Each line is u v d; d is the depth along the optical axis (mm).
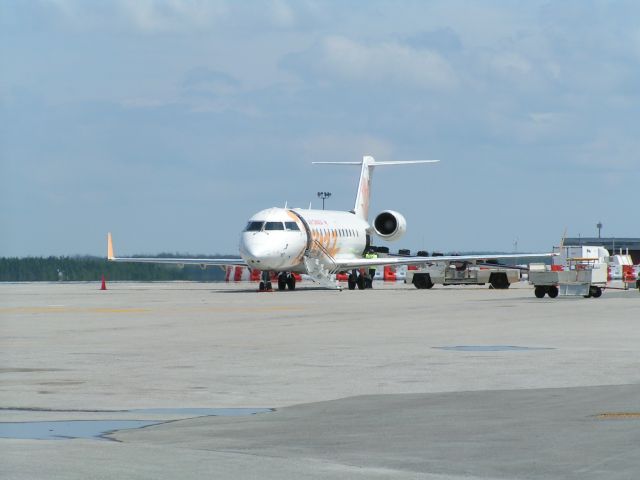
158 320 59750
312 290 115250
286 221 110438
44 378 31984
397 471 18547
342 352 39719
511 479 17891
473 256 116812
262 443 21203
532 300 83875
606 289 113562
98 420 24188
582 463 18984
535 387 29344
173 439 21688
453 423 23328
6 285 154000
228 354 39188
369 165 140875
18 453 20203
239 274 172375
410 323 56094
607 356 37781
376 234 129250
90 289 126438
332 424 23406
